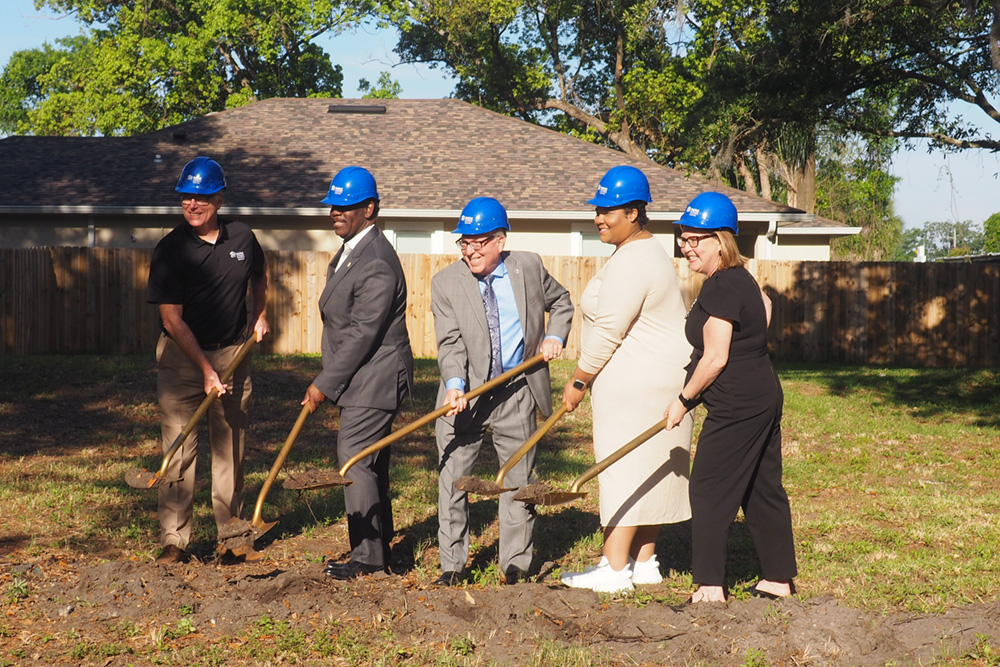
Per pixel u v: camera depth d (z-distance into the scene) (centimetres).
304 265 1719
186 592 461
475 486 448
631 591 490
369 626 430
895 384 1466
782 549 468
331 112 2375
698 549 458
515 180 2097
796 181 3042
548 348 498
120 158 2145
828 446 997
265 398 1200
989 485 820
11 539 585
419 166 2142
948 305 1814
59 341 1669
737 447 451
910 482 824
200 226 527
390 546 556
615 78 3703
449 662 386
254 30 3669
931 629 423
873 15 1638
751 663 386
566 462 876
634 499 482
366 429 509
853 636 409
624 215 478
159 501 549
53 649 400
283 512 672
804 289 1850
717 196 459
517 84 3775
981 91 1775
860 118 1888
